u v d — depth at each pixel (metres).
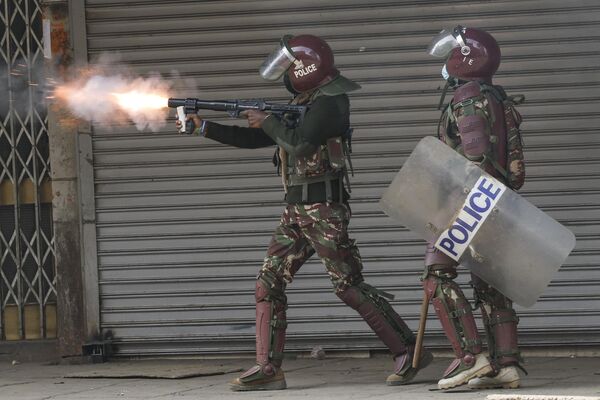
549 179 13.41
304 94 10.78
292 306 13.74
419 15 13.59
